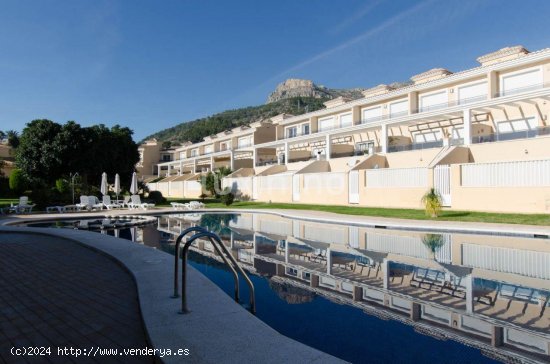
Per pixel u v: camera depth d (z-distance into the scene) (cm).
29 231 1237
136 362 338
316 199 2925
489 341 410
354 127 3200
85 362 339
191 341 360
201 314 436
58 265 754
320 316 495
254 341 359
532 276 717
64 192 3045
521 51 2528
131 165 4119
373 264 837
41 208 2588
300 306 535
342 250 1023
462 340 411
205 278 606
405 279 696
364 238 1243
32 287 593
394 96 3175
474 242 1133
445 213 1820
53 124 3444
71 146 3391
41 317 458
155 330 387
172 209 2572
